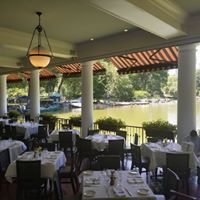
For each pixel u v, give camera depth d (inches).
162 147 247.9
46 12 245.3
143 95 709.3
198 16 253.3
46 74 569.0
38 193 189.9
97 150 273.7
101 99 719.1
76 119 440.1
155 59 332.5
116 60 392.5
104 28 302.0
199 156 241.8
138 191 138.6
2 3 222.2
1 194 208.7
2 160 212.2
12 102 908.0
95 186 146.2
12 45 313.1
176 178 144.9
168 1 217.2
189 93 272.2
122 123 382.3
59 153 225.6
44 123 445.4
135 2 187.6
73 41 365.4
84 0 177.2
